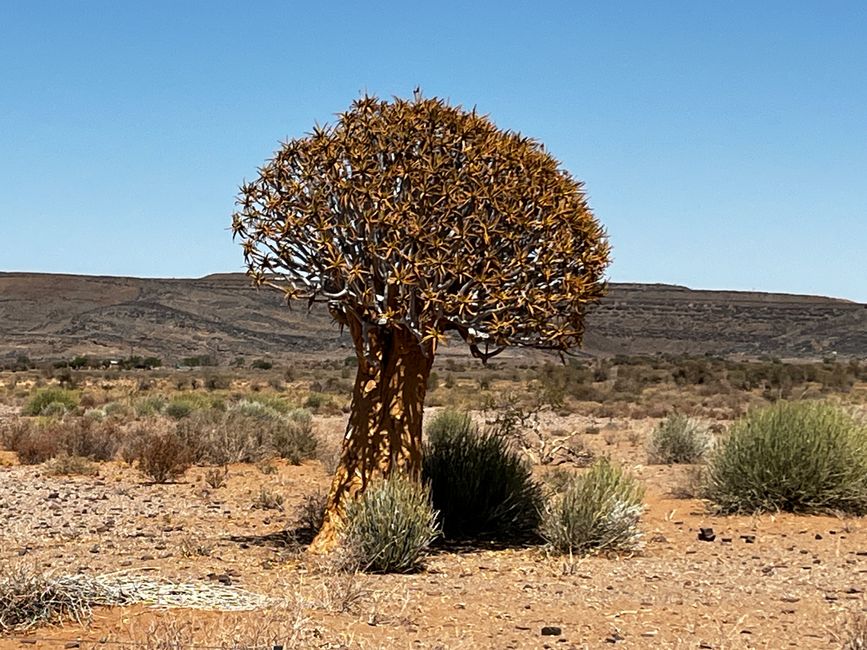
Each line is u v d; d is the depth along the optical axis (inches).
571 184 456.1
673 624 335.3
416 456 465.4
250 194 450.6
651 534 533.3
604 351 5654.5
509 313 434.6
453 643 305.1
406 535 430.9
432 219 431.5
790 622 339.6
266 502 671.1
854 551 487.5
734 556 474.3
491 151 435.5
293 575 418.0
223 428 1027.3
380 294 453.7
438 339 429.4
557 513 487.5
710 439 968.3
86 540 534.9
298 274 451.5
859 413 699.4
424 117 441.7
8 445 1077.8
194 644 283.3
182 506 675.4
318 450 1010.7
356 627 322.0
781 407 631.2
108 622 316.2
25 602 314.5
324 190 441.4
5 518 613.9
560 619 340.5
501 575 423.5
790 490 594.9
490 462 541.0
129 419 1465.3
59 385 2699.3
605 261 452.4
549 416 1528.1
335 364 4756.4
